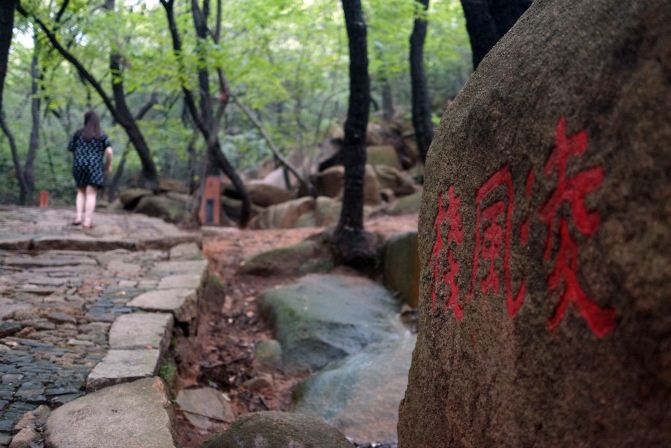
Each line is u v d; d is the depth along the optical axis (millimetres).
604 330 1323
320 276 7453
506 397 1676
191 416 4027
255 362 5578
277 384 5285
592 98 1422
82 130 8422
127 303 4824
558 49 1621
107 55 14703
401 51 15352
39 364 3459
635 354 1234
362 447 4160
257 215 14859
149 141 17594
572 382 1406
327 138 16953
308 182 14508
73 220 9156
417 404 2355
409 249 6855
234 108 20812
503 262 1795
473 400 1880
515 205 1733
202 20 10688
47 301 4730
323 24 12961
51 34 10836
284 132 18078
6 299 4699
